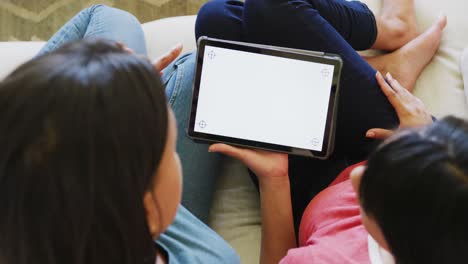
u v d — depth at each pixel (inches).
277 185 31.0
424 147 15.9
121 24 37.4
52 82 13.1
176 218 25.9
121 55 14.6
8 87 13.2
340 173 32.5
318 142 29.6
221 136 29.7
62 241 13.8
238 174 36.6
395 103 32.6
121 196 13.8
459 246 15.3
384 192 16.4
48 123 12.8
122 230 14.4
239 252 34.0
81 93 13.1
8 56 37.5
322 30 32.4
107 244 14.4
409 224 16.0
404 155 16.1
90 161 13.1
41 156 12.8
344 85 32.3
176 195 17.5
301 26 32.2
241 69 29.4
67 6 55.3
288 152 29.6
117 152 13.4
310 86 29.3
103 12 37.8
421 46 37.1
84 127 12.9
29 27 54.8
